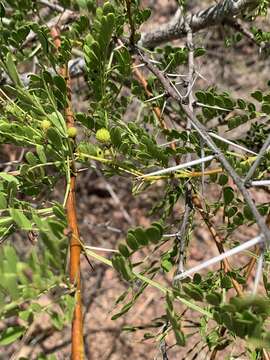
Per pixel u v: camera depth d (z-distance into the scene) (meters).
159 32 0.39
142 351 0.72
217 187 0.58
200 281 0.24
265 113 0.27
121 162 0.24
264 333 0.14
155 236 0.17
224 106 0.27
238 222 0.25
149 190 0.81
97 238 0.80
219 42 0.64
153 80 0.32
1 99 0.23
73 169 0.23
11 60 0.20
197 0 0.71
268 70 0.80
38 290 0.15
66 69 0.27
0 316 0.15
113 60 0.29
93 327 0.74
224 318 0.15
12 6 0.33
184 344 0.15
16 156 0.65
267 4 0.35
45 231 0.16
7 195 0.21
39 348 0.64
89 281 0.77
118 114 0.30
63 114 0.25
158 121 0.34
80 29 0.29
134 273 0.18
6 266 0.14
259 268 0.16
